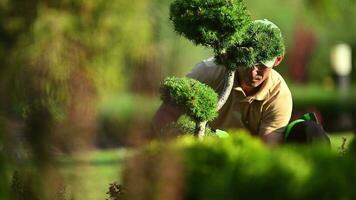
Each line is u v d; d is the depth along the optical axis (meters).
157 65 6.24
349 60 55.41
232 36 8.22
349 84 56.47
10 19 25.52
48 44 24.05
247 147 6.66
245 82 9.49
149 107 6.14
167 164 6.20
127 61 25.34
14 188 6.63
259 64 9.25
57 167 6.45
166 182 6.19
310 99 48.12
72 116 6.33
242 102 9.60
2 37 25.28
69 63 22.25
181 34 8.38
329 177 5.68
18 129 6.55
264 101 9.61
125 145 6.23
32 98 7.73
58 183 6.46
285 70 53.25
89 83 7.17
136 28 25.69
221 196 5.85
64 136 6.30
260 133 9.63
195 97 8.15
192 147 6.66
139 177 6.17
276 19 37.84
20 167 6.57
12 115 6.77
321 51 53.75
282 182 5.64
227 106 9.72
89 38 25.36
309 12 38.84
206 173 6.41
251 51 8.38
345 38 53.28
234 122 9.77
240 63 8.45
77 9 26.05
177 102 8.19
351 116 47.09
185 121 8.30
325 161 5.96
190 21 8.20
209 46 8.35
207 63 9.66
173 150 6.26
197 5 8.18
